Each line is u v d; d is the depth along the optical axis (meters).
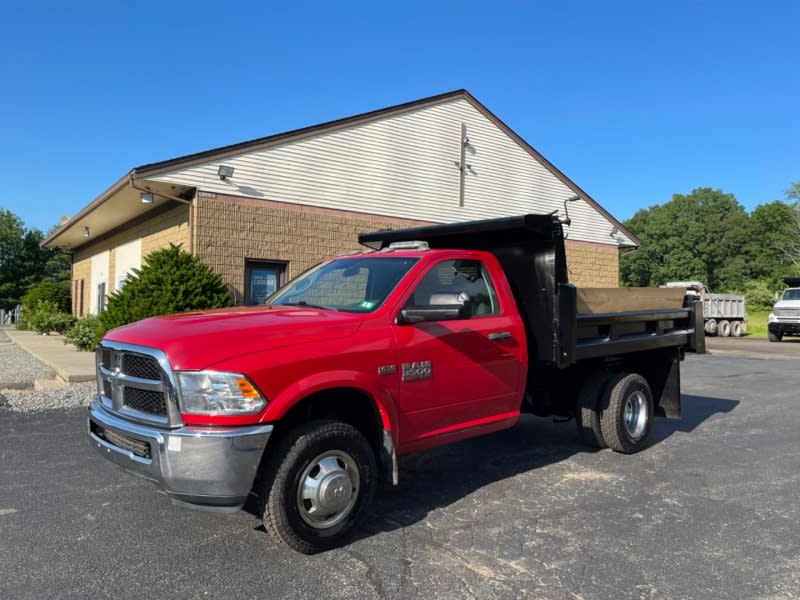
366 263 4.95
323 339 3.84
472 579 3.44
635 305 6.39
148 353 3.55
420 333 4.39
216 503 3.41
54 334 21.72
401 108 16.66
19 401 8.32
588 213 22.05
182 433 3.36
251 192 13.85
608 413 6.14
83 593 3.22
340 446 3.84
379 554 3.77
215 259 13.31
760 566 3.66
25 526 4.12
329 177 15.20
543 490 5.09
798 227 65.81
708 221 79.81
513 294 5.72
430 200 17.36
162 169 12.59
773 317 25.42
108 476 5.21
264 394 3.48
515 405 5.29
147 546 3.83
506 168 19.39
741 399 10.02
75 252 27.12
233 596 3.21
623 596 3.27
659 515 4.52
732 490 5.14
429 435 4.50
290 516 3.60
